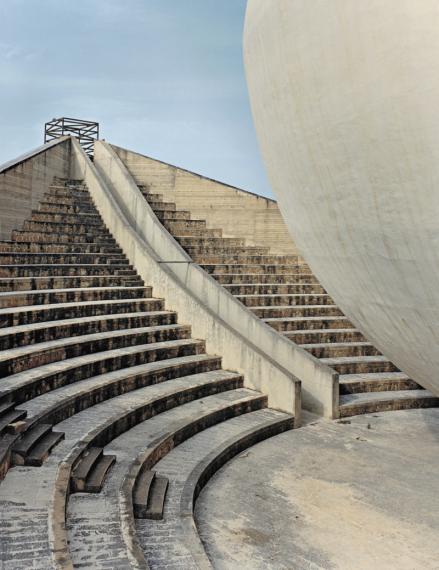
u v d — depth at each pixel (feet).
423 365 14.01
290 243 49.26
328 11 11.00
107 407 23.25
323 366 29.35
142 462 18.81
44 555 11.91
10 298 28.68
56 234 41.22
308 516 17.85
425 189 10.37
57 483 15.39
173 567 13.53
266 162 16.40
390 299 13.03
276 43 13.03
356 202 12.07
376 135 10.77
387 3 9.86
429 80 9.57
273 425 25.84
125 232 42.27
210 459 20.98
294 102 12.85
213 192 51.72
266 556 15.35
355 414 29.50
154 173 53.57
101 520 14.67
